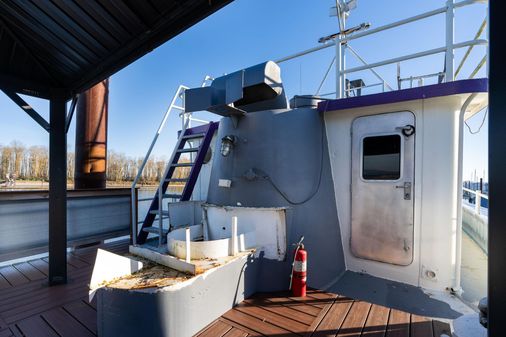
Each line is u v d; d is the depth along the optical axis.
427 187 2.86
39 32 2.26
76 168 5.39
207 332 2.01
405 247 2.95
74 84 2.88
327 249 3.06
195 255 2.33
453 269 2.74
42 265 3.52
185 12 1.81
